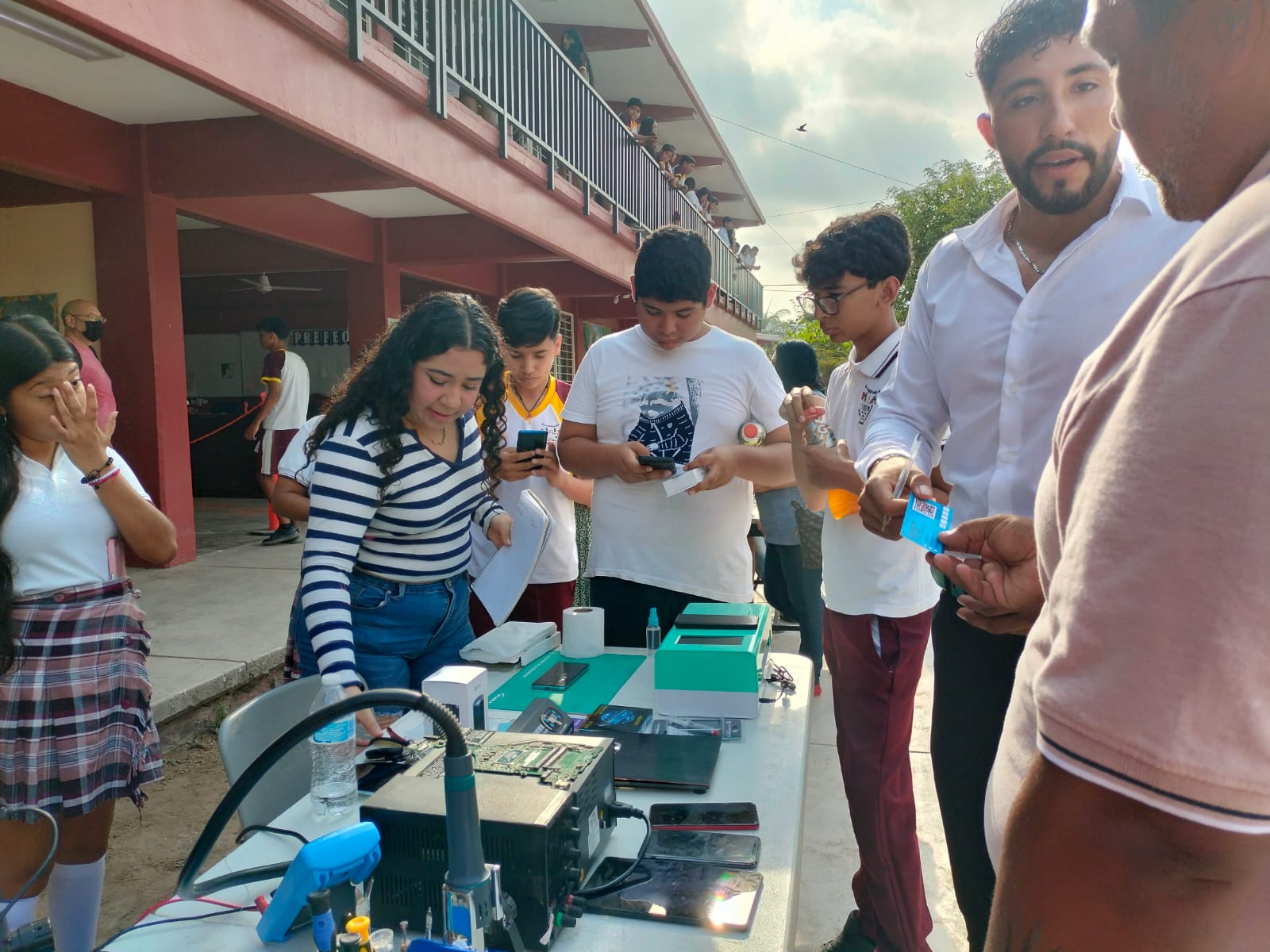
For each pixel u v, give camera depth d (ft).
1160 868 1.58
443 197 18.31
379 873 3.35
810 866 8.64
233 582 16.93
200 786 10.51
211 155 16.26
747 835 3.90
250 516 26.03
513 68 21.07
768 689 5.88
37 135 14.65
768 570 14.05
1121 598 1.57
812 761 11.07
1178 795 1.51
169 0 10.64
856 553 6.50
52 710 6.06
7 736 5.97
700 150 57.21
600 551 8.05
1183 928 1.60
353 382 6.04
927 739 11.62
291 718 5.70
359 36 14.19
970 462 5.18
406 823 3.28
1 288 17.40
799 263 7.29
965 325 5.10
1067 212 4.53
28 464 6.10
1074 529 1.77
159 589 16.30
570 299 42.01
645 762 4.57
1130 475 1.60
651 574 7.80
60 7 9.20
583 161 26.91
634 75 43.70
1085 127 4.25
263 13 12.37
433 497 6.19
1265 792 1.48
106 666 6.29
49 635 6.08
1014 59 4.31
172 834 9.46
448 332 5.69
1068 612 1.71
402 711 5.68
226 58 11.66
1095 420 1.85
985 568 3.52
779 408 7.96
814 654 12.92
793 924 3.43
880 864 6.39
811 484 6.55
